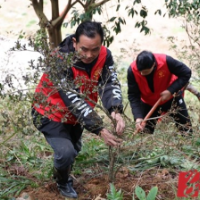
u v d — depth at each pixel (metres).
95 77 3.84
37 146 5.22
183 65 4.88
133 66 4.89
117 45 13.21
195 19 6.27
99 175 4.55
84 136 5.42
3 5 16.17
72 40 3.78
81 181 4.45
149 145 4.54
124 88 7.69
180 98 5.14
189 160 4.72
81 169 4.74
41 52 3.36
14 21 15.07
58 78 3.35
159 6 15.55
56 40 6.46
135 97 5.13
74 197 4.13
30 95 3.49
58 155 3.83
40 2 6.43
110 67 3.93
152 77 4.88
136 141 4.62
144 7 6.28
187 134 4.82
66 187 4.14
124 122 3.88
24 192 4.27
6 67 6.00
